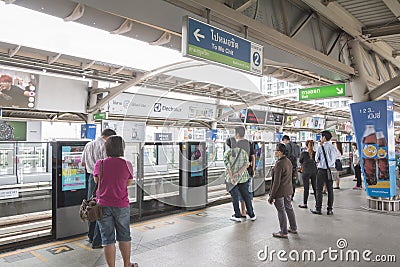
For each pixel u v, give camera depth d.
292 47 5.25
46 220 5.45
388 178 6.94
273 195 4.94
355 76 7.50
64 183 4.96
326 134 6.65
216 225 5.69
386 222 5.94
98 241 4.51
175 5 3.47
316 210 6.69
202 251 4.36
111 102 12.30
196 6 3.67
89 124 12.36
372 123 7.11
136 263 3.79
